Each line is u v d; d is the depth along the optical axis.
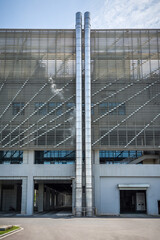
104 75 43.88
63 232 18.73
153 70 44.06
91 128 42.25
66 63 44.44
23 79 44.03
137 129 42.28
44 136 42.19
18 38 45.31
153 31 45.56
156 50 44.84
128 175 40.56
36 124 42.56
